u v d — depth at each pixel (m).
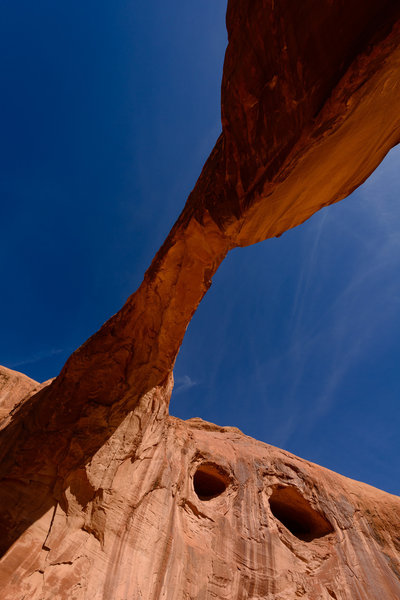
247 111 4.69
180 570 9.73
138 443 10.07
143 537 9.06
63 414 9.99
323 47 3.24
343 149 4.70
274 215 6.35
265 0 3.66
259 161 5.00
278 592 11.59
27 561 6.64
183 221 8.84
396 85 3.62
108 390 10.56
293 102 3.88
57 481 8.32
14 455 8.89
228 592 10.55
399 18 2.64
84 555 7.48
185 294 10.27
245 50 4.24
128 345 11.36
